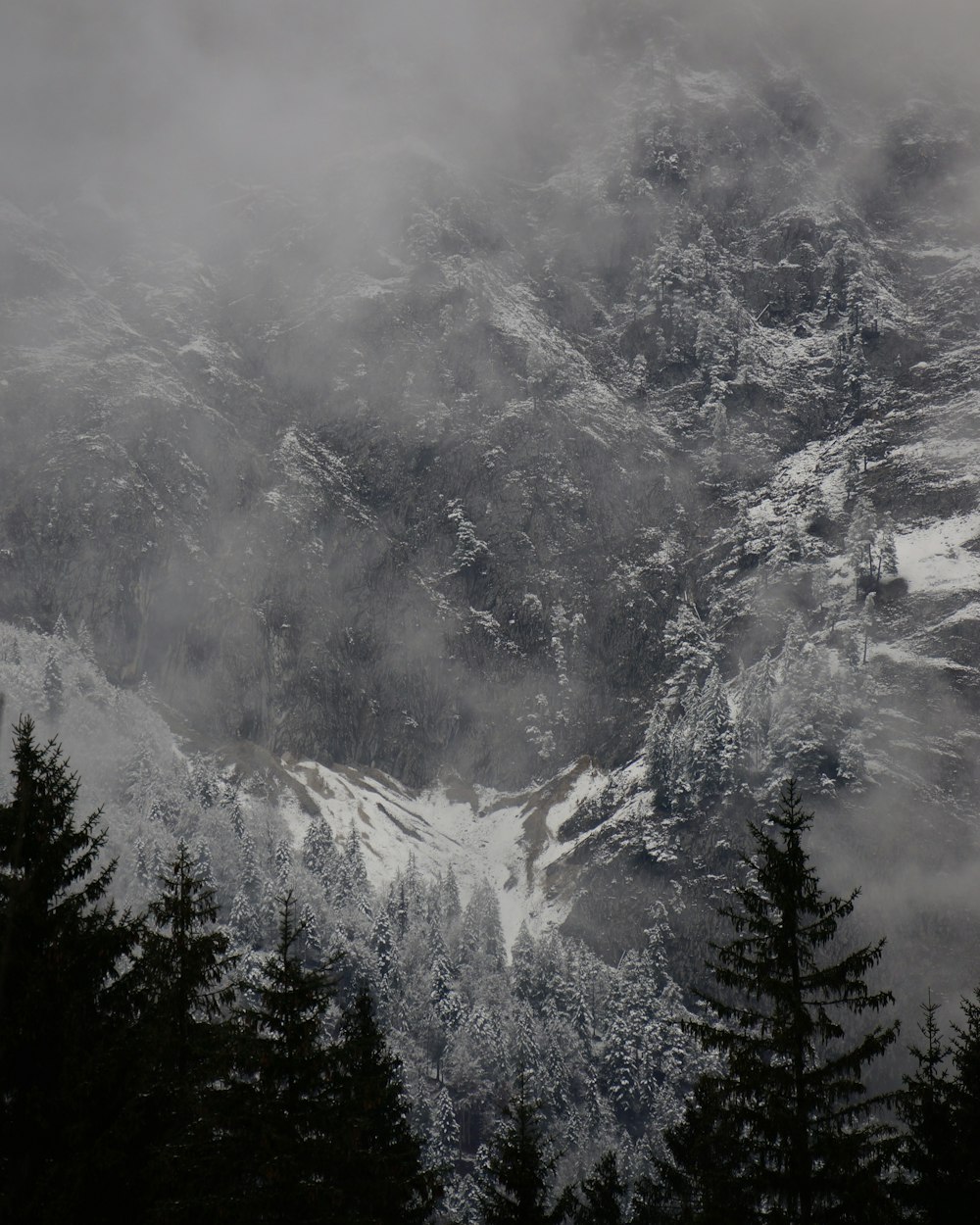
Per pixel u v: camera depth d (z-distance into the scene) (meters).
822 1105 31.28
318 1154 29.09
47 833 29.66
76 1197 26.03
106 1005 30.03
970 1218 32.38
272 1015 31.25
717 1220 30.91
